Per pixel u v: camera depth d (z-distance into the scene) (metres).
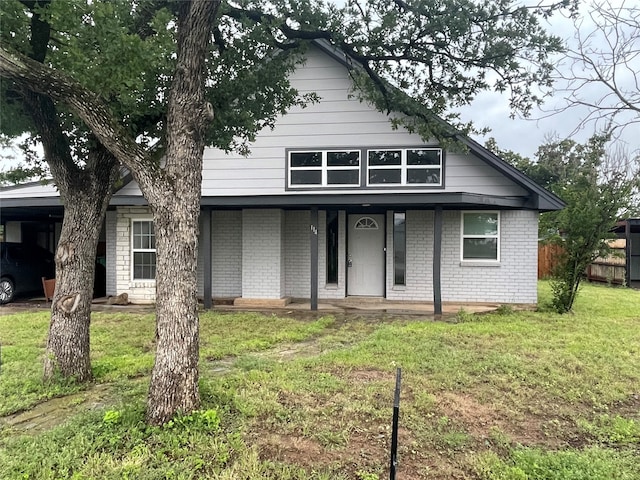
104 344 6.94
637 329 7.91
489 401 4.54
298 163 11.27
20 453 3.40
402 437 3.71
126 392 4.69
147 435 3.64
